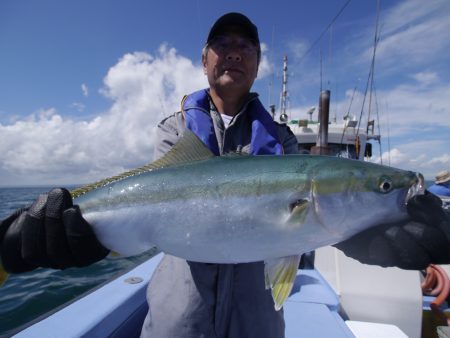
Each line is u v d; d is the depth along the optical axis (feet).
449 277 5.45
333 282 4.15
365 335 3.40
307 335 3.27
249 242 2.29
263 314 2.39
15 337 2.65
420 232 2.01
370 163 2.44
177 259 2.52
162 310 2.39
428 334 4.21
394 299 3.77
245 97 2.94
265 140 2.65
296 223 2.28
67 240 2.25
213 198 2.35
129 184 2.55
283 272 2.27
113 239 2.50
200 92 2.86
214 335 2.32
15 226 2.27
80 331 2.74
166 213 2.41
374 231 2.21
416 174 2.35
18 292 7.22
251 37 2.86
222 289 2.33
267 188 2.32
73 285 7.63
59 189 2.28
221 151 2.66
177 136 2.75
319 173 2.34
